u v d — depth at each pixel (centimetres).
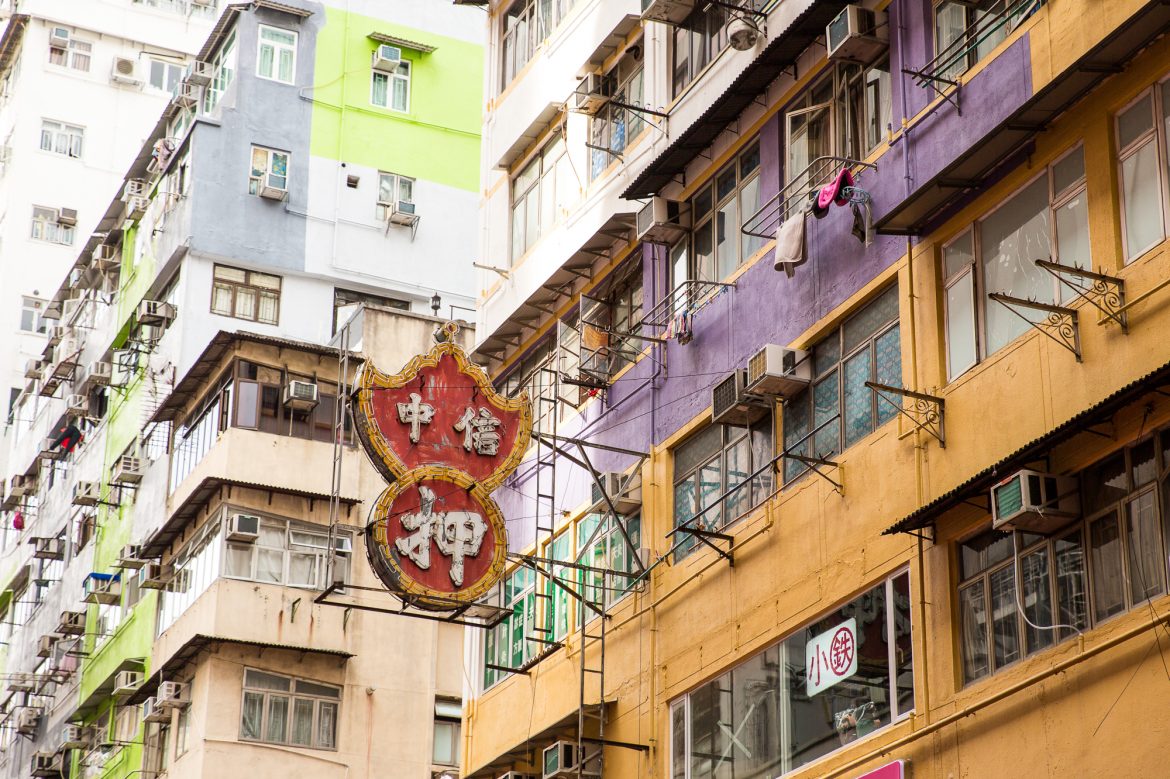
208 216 3772
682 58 2294
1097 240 1528
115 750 3488
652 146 2305
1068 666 1448
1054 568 1513
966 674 1595
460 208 4084
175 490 3459
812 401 1908
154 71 5434
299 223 3872
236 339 3312
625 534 2122
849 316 1873
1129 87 1520
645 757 2072
